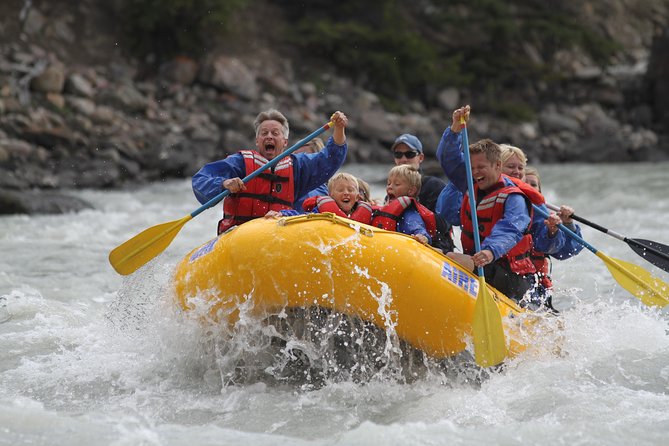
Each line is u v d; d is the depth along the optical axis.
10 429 13.25
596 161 76.00
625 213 42.06
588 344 18.09
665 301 19.00
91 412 14.61
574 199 48.72
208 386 16.20
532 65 88.38
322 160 19.48
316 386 16.20
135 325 18.84
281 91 73.25
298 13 84.00
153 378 16.58
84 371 16.94
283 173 19.03
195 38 71.81
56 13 69.81
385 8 84.12
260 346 16.34
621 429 13.35
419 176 18.56
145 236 18.20
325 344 15.96
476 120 80.50
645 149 77.00
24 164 52.34
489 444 12.84
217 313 16.05
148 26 69.44
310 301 15.45
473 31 89.06
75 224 39.25
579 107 85.75
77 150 56.38
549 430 13.29
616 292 25.12
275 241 15.57
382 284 15.51
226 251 15.95
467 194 18.78
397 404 15.30
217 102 69.31
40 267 28.39
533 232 19.61
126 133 60.34
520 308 18.17
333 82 77.62
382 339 16.02
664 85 84.75
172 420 14.48
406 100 80.44
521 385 15.88
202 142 62.12
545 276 20.16
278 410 14.95
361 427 13.35
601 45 91.12
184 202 49.31
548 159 76.44
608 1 103.50
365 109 75.12
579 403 14.66
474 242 17.47
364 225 16.08
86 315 21.67
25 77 60.03
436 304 15.88
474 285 16.77
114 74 67.88
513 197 17.91
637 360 17.20
